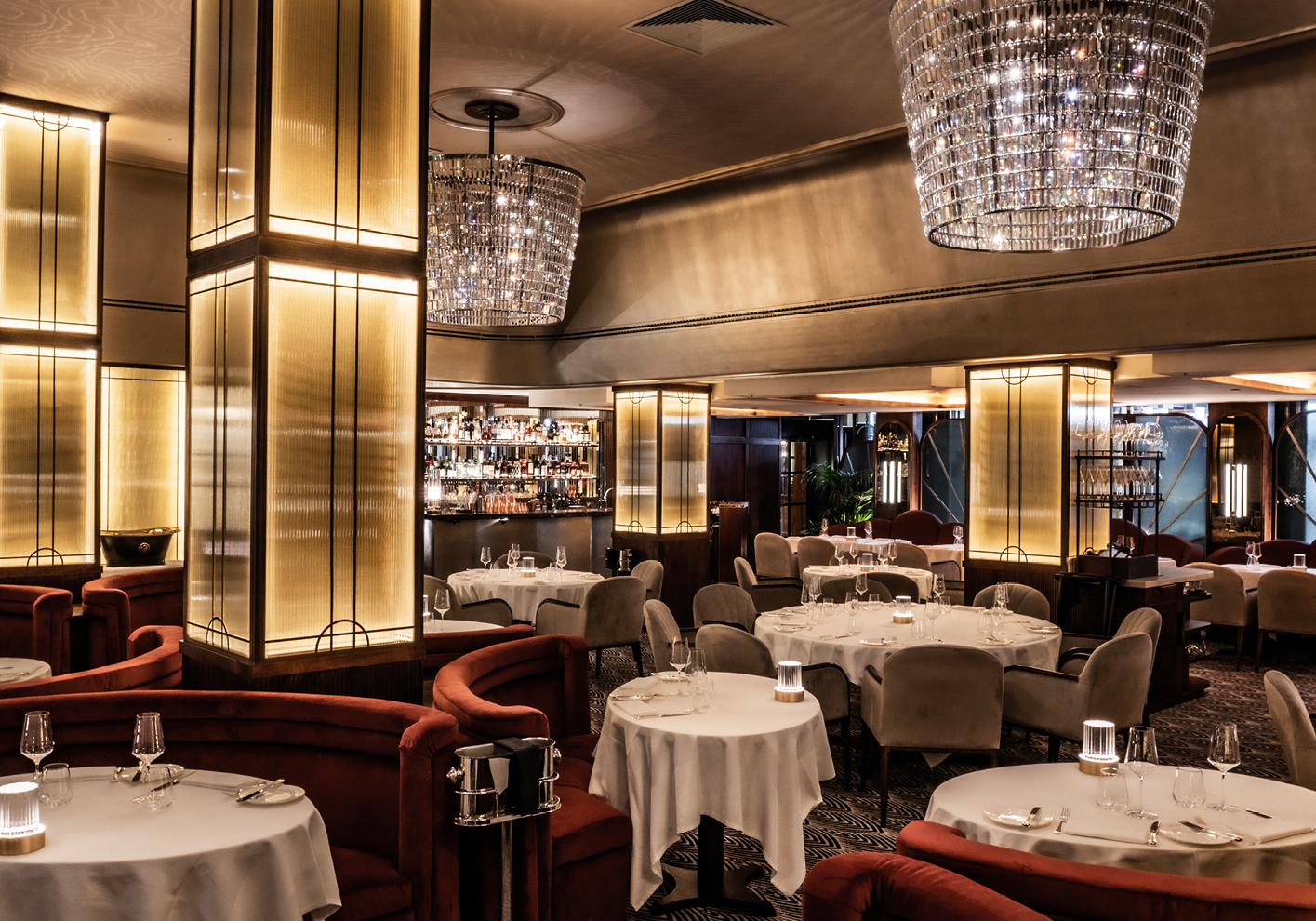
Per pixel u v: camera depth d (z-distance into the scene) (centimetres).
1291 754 420
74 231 714
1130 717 562
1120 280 758
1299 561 1116
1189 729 750
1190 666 993
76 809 287
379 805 344
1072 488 923
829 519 1827
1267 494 1359
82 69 615
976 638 621
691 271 1037
